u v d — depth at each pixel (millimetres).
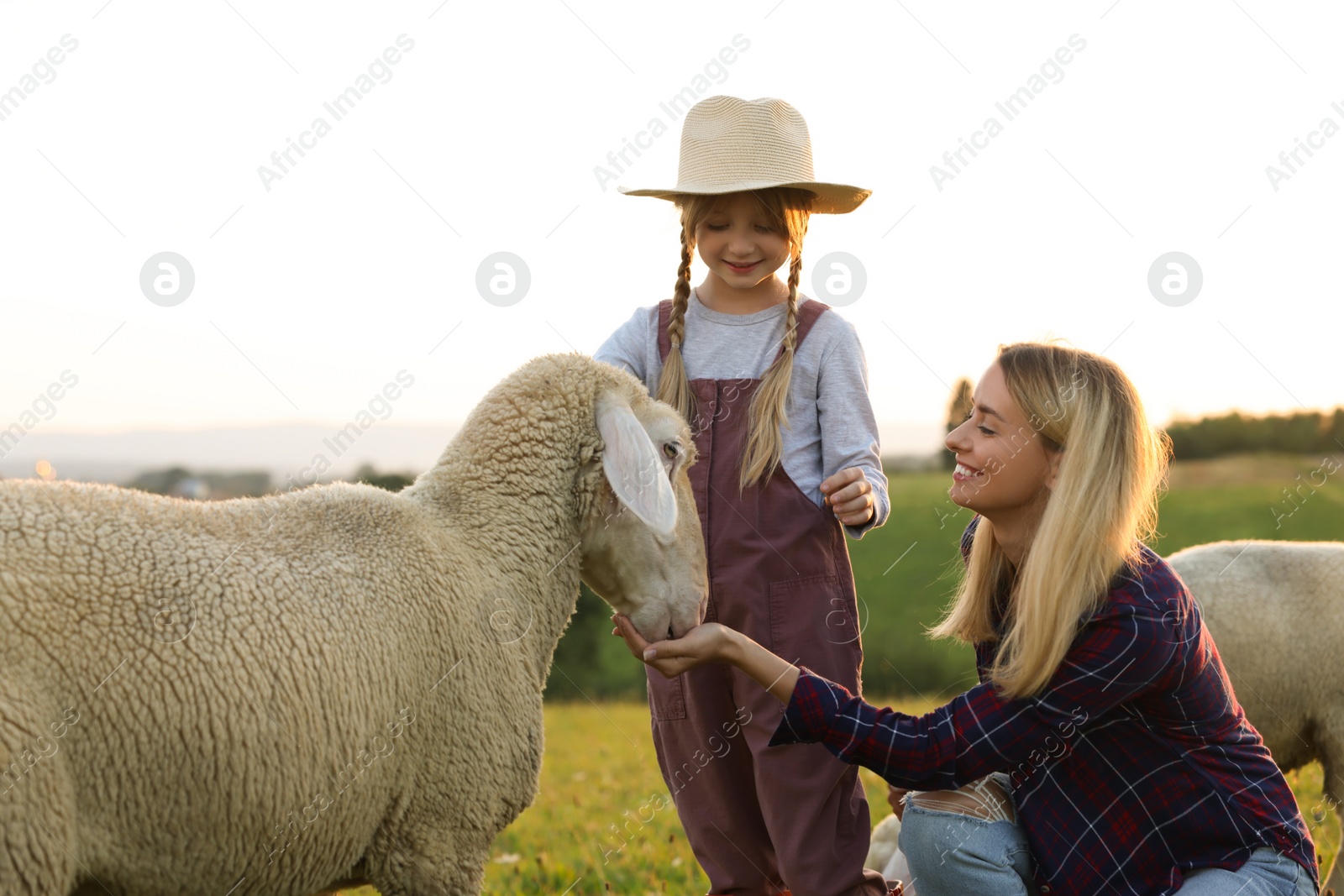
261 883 2273
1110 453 2414
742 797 3205
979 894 2584
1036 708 2383
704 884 3857
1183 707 2400
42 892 1904
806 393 3174
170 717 2047
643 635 2838
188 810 2094
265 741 2150
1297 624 4141
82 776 1982
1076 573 2352
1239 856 2379
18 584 1944
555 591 2811
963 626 2826
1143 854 2449
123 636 2025
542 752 2760
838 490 2965
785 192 3143
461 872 2561
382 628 2385
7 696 1871
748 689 3064
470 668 2543
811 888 2949
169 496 2367
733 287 3244
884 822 4020
